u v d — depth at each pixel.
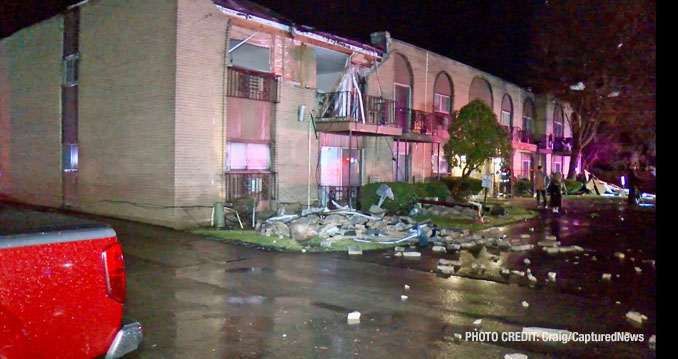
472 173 29.44
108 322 3.79
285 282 8.84
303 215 14.84
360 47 20.81
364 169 21.78
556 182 22.88
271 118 17.84
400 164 24.73
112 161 17.17
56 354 3.52
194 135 15.39
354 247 12.01
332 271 9.76
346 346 5.88
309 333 6.30
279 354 5.61
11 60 22.50
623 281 9.27
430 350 5.78
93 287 3.70
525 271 10.02
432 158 26.97
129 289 8.23
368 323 6.71
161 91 15.34
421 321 6.83
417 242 13.08
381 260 10.88
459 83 28.80
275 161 17.78
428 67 26.03
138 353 5.54
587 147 47.84
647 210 23.69
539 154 40.19
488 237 14.10
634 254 12.02
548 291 8.49
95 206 17.95
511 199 29.05
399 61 24.31
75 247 3.63
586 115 37.44
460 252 11.97
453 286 8.75
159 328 6.40
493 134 21.69
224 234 13.77
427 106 26.00
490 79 32.28
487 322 6.82
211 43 15.77
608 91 33.91
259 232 14.07
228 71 16.23
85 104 18.36
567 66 33.28
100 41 17.61
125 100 16.61
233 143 16.77
